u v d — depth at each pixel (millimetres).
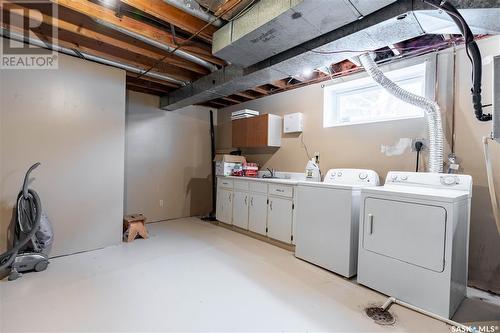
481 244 2344
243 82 3209
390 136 2965
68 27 2416
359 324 1798
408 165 2814
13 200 2633
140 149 4613
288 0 1778
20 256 2400
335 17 1851
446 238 1878
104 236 3275
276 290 2250
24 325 1683
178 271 2596
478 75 1988
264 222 3684
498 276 2254
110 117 3287
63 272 2500
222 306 1983
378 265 2242
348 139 3361
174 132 5059
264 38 2158
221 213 4547
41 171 2785
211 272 2594
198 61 3150
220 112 5637
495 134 1724
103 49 3035
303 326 1764
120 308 1916
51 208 2857
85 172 3098
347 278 2502
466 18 1667
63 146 2928
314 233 2834
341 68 3395
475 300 2137
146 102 4676
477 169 2379
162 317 1824
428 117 2516
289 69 2773
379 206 2250
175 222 4770
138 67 3426
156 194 4828
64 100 2928
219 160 4645
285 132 4152
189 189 5293
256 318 1841
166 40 2658
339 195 2592
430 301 1938
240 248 3363
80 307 1911
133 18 2414
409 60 2830
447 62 2561
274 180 3623
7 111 2602
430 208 1956
